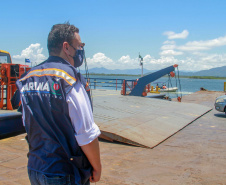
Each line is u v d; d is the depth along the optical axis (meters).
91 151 1.58
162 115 9.70
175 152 5.70
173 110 11.24
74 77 1.59
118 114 9.01
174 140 6.93
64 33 1.75
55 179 1.57
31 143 1.69
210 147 6.20
